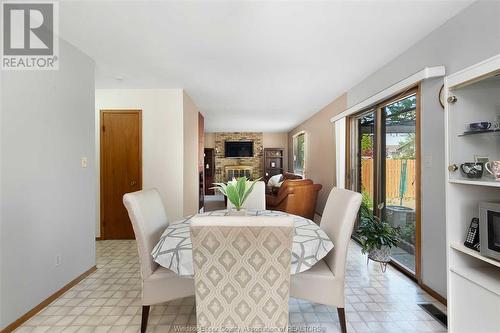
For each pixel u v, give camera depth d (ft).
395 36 7.40
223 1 5.82
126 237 12.90
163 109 12.78
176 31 7.16
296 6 6.00
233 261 3.56
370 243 8.58
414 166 8.67
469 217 5.09
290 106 16.75
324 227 6.56
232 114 19.61
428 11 6.17
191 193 15.16
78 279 8.17
